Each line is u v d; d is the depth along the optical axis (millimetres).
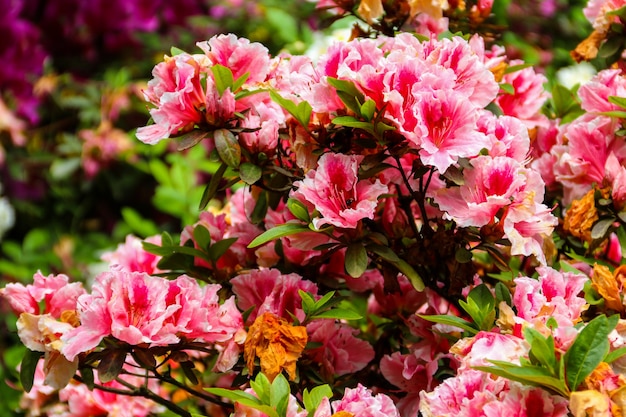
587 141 1233
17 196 2430
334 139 1160
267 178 1194
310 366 1169
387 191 1137
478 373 1050
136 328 1082
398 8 1292
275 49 2357
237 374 1224
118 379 1201
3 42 2434
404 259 1179
